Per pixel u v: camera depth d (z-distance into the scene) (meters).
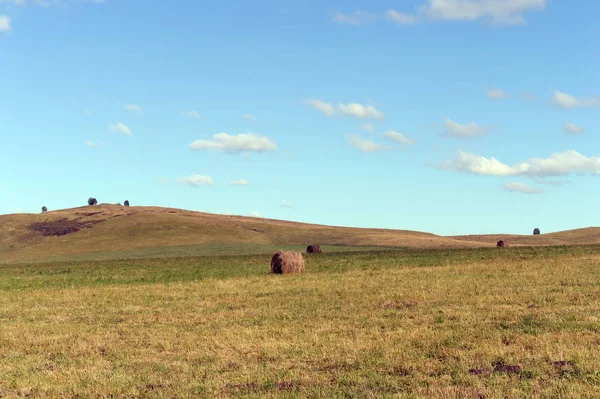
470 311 18.95
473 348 13.87
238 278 35.31
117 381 12.36
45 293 30.33
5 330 19.05
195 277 37.44
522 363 12.34
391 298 22.80
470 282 26.84
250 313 20.72
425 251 59.34
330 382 11.74
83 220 144.88
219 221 148.75
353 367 12.81
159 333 17.50
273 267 38.28
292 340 15.68
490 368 12.16
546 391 10.40
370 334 15.97
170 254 91.69
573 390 10.40
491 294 22.50
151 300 25.80
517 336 14.81
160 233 127.94
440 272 33.00
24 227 139.88
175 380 12.32
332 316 19.23
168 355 14.72
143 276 39.66
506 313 18.23
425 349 14.03
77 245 119.75
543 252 46.69
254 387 11.59
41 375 13.14
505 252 49.72
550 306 19.19
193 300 25.22
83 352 15.34
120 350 15.38
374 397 10.59
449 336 15.27
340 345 14.72
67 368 13.73
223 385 11.76
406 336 15.48
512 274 29.50
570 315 17.34
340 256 56.28
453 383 11.27
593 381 10.89
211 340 16.09
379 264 42.34
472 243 106.69
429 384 11.27
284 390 11.23
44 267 56.12
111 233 129.62
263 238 129.25
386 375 12.02
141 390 11.70
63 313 22.84
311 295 25.08
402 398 10.45
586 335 14.59
